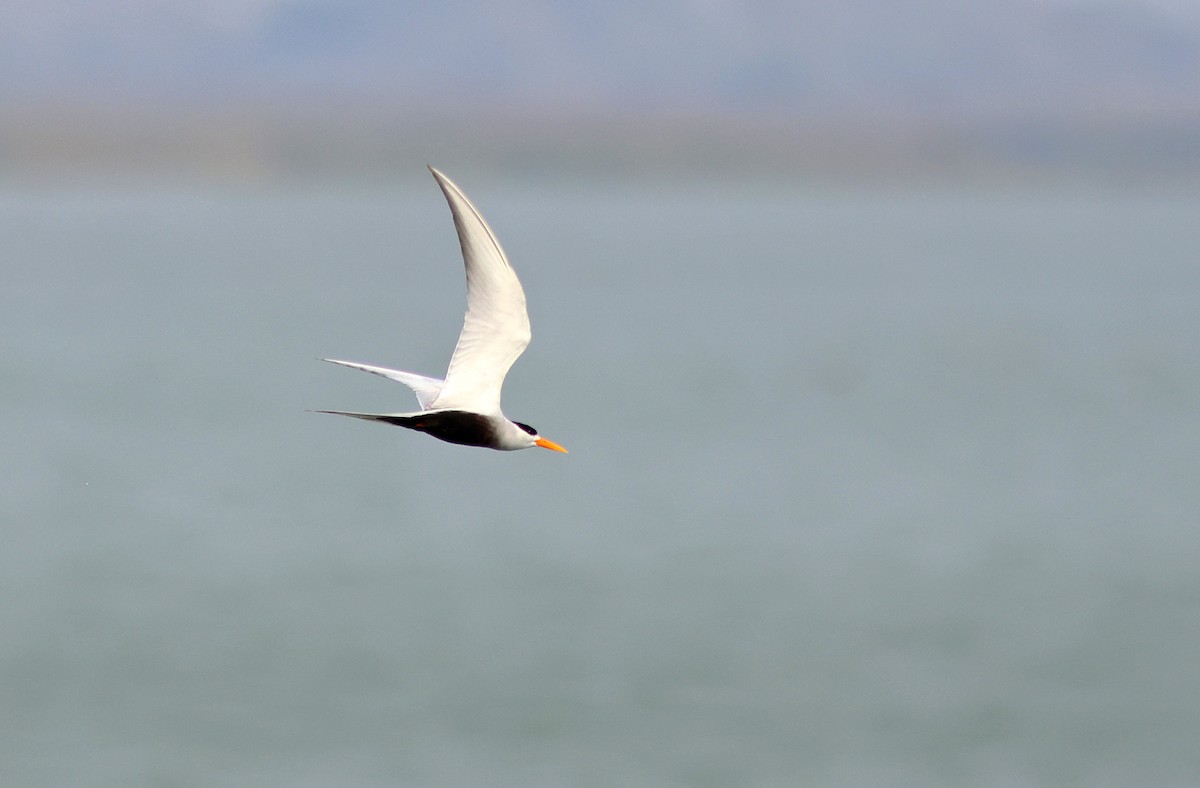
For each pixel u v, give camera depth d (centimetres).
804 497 4100
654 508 3991
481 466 4497
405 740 2558
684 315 9250
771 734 2556
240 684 2734
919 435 5009
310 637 2964
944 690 2759
